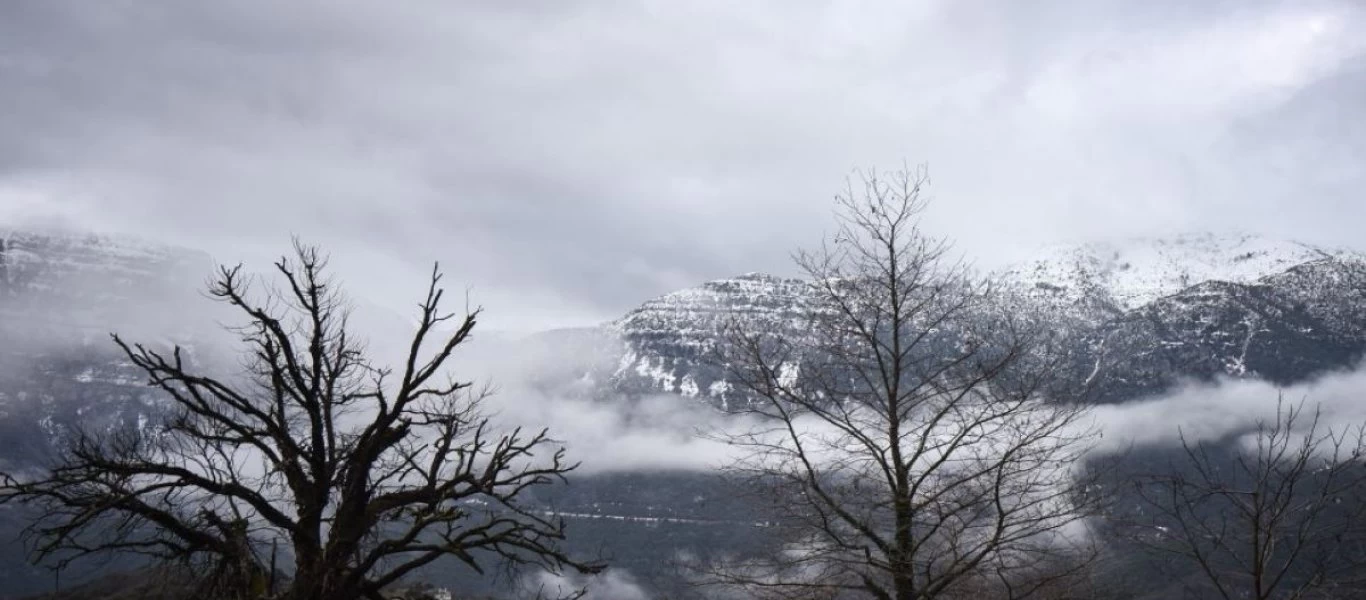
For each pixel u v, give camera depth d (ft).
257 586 81.87
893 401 78.13
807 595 74.64
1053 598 67.36
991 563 70.59
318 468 85.15
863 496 77.46
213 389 84.74
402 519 88.17
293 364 85.87
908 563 72.38
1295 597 52.03
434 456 88.33
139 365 83.20
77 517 78.54
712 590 75.82
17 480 81.05
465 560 81.82
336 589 80.28
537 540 84.48
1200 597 53.78
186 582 82.89
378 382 85.25
